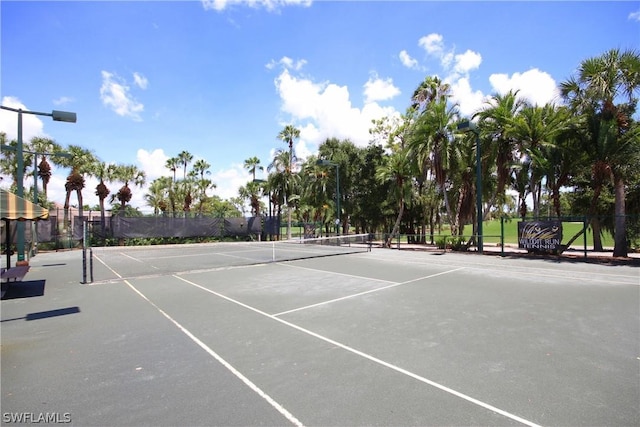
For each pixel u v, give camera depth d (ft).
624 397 11.81
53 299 28.25
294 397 12.05
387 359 15.31
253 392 12.46
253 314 23.16
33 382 13.44
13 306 25.94
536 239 58.70
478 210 66.33
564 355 15.58
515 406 11.32
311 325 20.56
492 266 47.09
